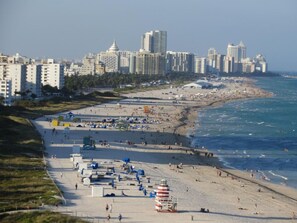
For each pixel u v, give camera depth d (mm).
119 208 171375
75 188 194125
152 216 164750
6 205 161875
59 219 150375
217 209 182375
